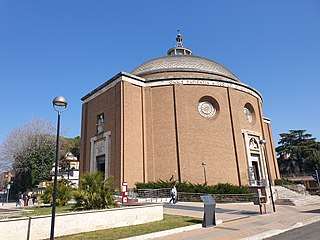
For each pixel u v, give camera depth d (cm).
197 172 2738
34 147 4109
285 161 6538
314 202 2381
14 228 837
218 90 3178
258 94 3803
